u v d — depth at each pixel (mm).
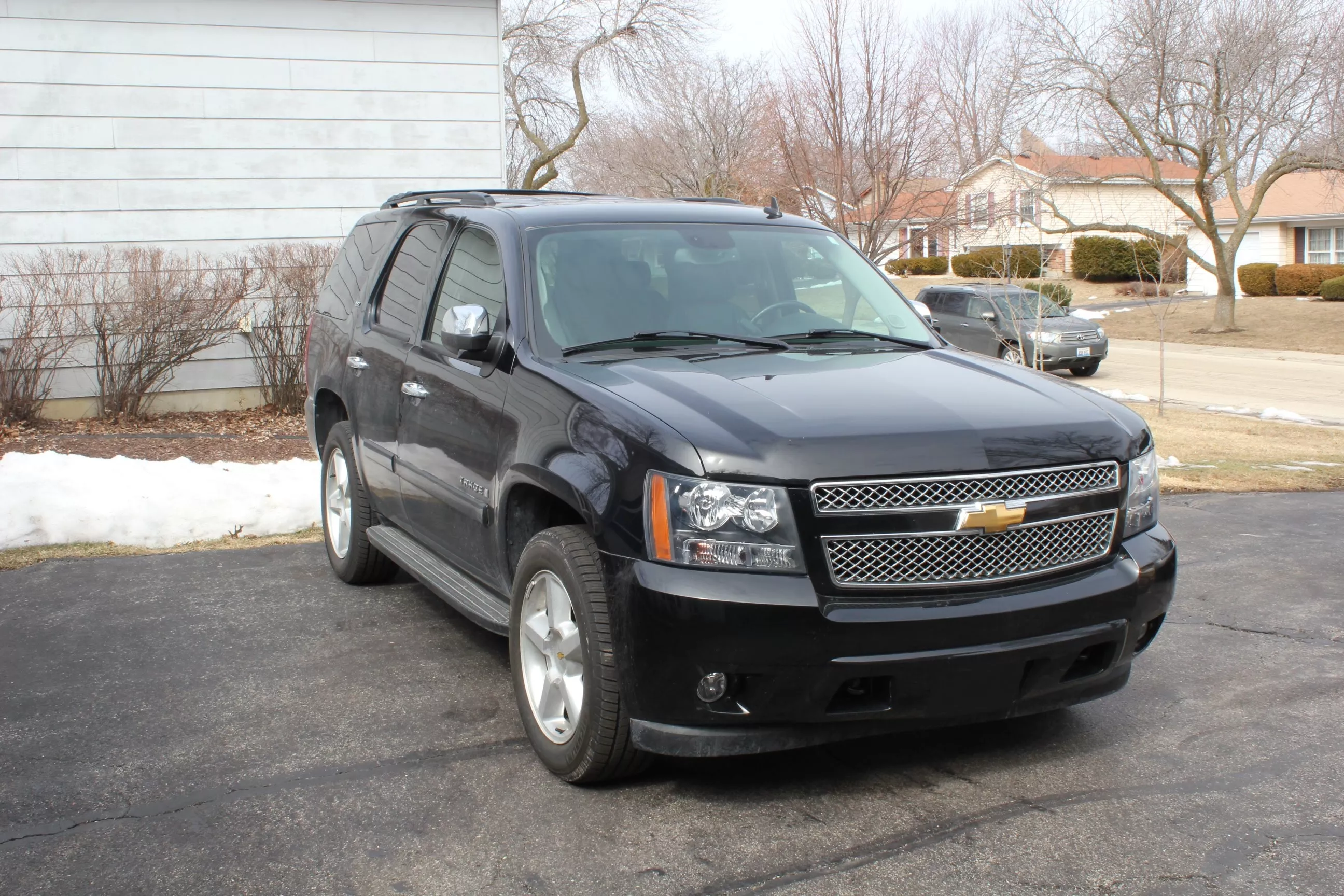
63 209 11430
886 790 3631
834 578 3289
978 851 3223
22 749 3949
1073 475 3561
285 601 5770
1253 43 26344
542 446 3812
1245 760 3877
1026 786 3658
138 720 4215
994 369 4215
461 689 4547
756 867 3137
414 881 3074
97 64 11398
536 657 3863
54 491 7328
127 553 6746
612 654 3432
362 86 12336
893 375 3984
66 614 5520
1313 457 12055
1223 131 28641
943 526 3348
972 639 3336
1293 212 42156
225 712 4289
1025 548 3473
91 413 11383
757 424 3398
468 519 4453
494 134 12891
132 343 11133
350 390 5816
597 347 4211
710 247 4828
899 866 3137
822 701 3295
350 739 4043
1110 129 28516
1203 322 33594
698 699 3297
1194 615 5715
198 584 6070
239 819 3438
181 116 11742
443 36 12578
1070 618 3469
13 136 11203
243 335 11844
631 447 3441
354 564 5926
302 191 12234
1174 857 3184
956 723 3480
